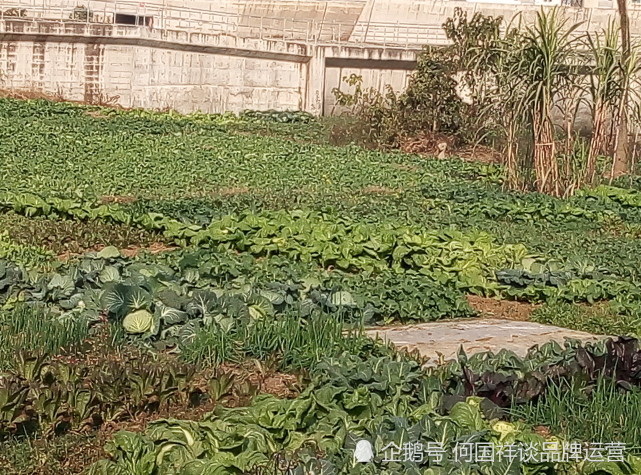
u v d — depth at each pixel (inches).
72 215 648.4
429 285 482.6
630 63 860.6
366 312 428.1
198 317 384.2
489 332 424.8
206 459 247.6
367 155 1130.0
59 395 289.4
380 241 550.0
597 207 797.9
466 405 282.2
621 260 602.9
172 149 1055.0
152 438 259.4
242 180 896.3
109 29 1299.2
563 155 870.4
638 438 289.1
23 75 1284.4
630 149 1004.6
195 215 641.0
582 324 462.9
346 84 1421.0
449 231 598.9
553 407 305.7
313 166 1012.5
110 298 375.9
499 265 551.8
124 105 1327.5
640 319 471.2
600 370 335.9
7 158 916.0
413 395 308.7
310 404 276.5
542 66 824.9
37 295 411.2
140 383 302.7
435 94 1203.2
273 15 1614.2
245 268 479.8
